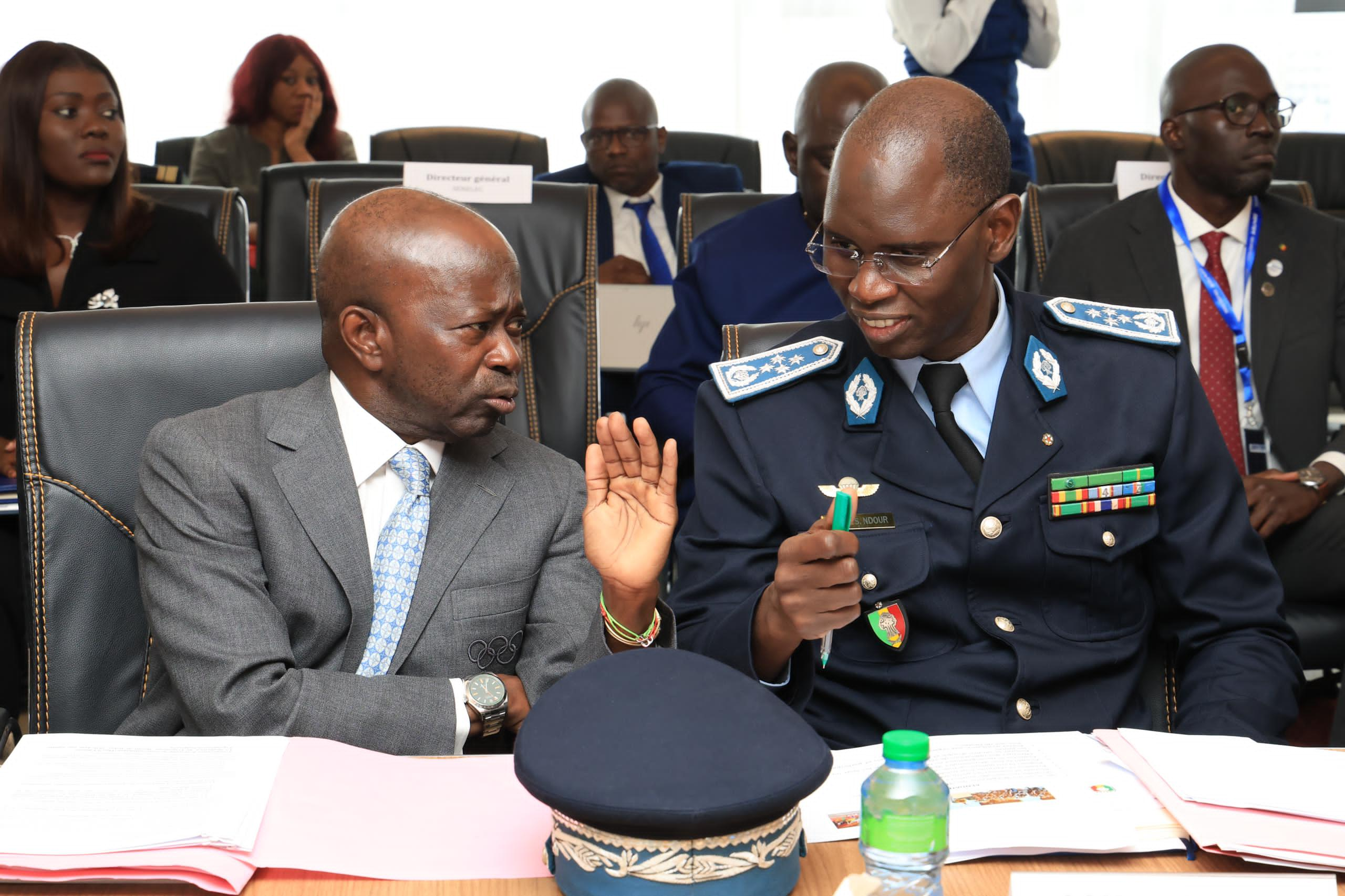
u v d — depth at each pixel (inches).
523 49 217.3
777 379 56.7
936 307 50.1
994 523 51.9
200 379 57.7
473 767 40.9
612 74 219.0
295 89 177.0
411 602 53.2
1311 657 81.1
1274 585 55.6
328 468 52.9
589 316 85.2
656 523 44.9
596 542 44.9
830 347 57.6
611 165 152.4
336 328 52.7
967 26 147.6
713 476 56.3
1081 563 52.6
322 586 52.3
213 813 35.5
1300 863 33.7
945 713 51.3
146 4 207.0
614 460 45.3
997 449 52.7
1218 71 89.8
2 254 93.4
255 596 51.5
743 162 177.3
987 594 52.6
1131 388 55.0
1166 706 56.2
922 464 53.2
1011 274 108.2
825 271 52.0
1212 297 92.3
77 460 55.9
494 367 51.9
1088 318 57.1
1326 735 95.0
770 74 219.3
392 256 50.6
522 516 55.6
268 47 176.7
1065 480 52.6
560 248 85.7
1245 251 93.3
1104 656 52.2
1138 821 36.2
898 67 219.6
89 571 55.7
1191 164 91.8
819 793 38.8
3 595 89.0
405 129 169.2
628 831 30.1
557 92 218.7
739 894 30.7
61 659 55.0
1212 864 34.9
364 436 53.7
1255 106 89.2
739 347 64.7
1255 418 90.3
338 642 53.1
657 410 99.0
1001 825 35.8
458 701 50.5
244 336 58.6
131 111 208.8
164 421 54.6
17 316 93.8
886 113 49.6
